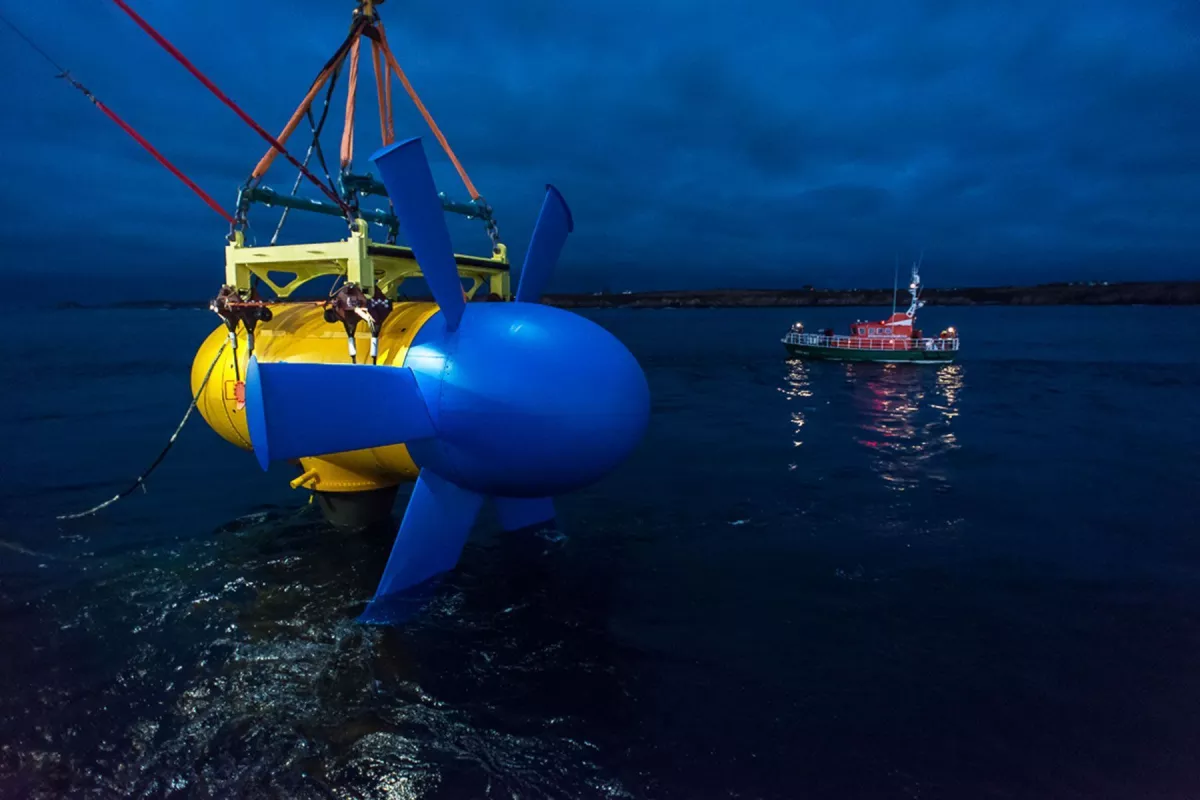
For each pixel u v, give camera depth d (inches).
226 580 285.1
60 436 617.0
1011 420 768.9
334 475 319.6
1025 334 2898.6
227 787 164.4
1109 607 269.4
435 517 250.4
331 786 165.0
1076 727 191.5
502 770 171.2
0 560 307.9
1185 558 323.6
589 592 280.7
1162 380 1216.2
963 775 171.3
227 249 273.7
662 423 746.2
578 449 224.1
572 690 207.6
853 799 162.7
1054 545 340.8
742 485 462.9
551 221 281.0
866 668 222.4
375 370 218.2
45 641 232.7
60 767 170.4
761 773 171.0
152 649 227.8
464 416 223.8
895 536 355.3
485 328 232.2
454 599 271.1
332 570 295.3
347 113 301.3
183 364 1354.6
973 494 440.8
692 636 243.3
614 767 172.9
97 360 1450.5
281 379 192.2
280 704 197.8
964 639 242.7
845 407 880.3
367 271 249.6
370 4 288.8
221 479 459.8
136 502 402.6
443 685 208.8
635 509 402.0
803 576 300.0
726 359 1740.9
